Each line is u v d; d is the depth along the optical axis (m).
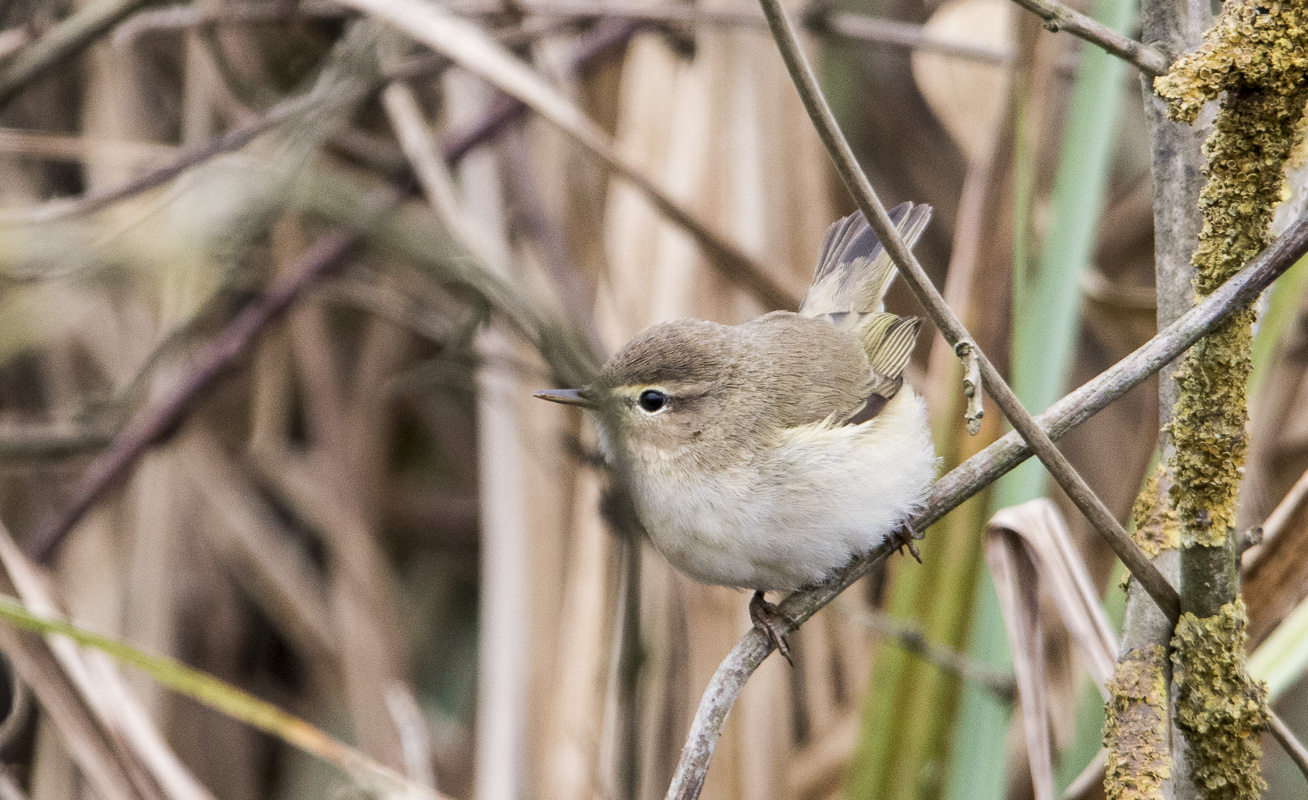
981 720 6.76
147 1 9.23
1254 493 7.71
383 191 9.51
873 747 7.27
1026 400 6.52
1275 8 4.07
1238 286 4.14
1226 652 4.33
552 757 8.05
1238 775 4.38
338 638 10.91
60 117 11.52
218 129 11.12
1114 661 5.22
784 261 9.15
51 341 10.63
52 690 6.79
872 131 11.52
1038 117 7.39
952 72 8.65
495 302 7.68
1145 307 8.25
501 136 9.78
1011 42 7.60
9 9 11.04
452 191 9.02
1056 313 6.55
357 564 10.70
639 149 9.51
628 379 6.62
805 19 9.14
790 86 9.32
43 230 8.38
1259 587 5.34
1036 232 7.91
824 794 8.59
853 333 7.38
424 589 11.86
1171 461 4.41
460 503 11.89
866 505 6.21
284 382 11.17
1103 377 4.54
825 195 9.43
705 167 9.15
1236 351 4.22
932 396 8.21
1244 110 4.17
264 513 11.48
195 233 8.12
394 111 9.03
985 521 7.02
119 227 8.59
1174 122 4.57
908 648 6.99
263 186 8.08
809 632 8.88
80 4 10.69
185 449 11.08
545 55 9.86
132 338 10.72
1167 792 4.44
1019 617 5.47
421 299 10.28
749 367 6.59
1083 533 8.70
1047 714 5.33
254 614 11.50
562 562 8.51
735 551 6.33
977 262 7.48
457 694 11.48
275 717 6.27
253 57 11.02
